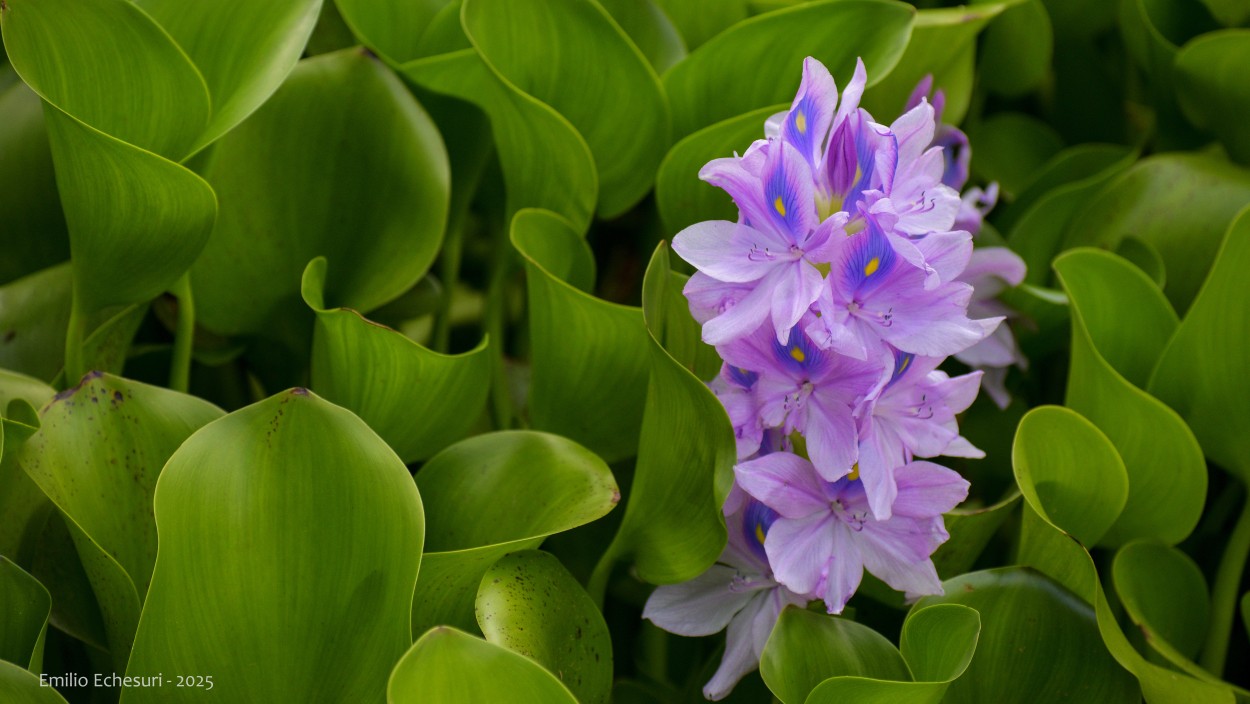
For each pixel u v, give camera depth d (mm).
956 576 754
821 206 703
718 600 743
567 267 812
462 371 766
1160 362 804
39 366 801
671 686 805
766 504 713
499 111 801
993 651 748
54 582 753
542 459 751
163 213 736
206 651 695
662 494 739
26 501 750
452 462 759
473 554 711
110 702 767
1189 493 784
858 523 715
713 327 694
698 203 811
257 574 696
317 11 773
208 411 748
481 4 795
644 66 800
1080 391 796
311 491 699
